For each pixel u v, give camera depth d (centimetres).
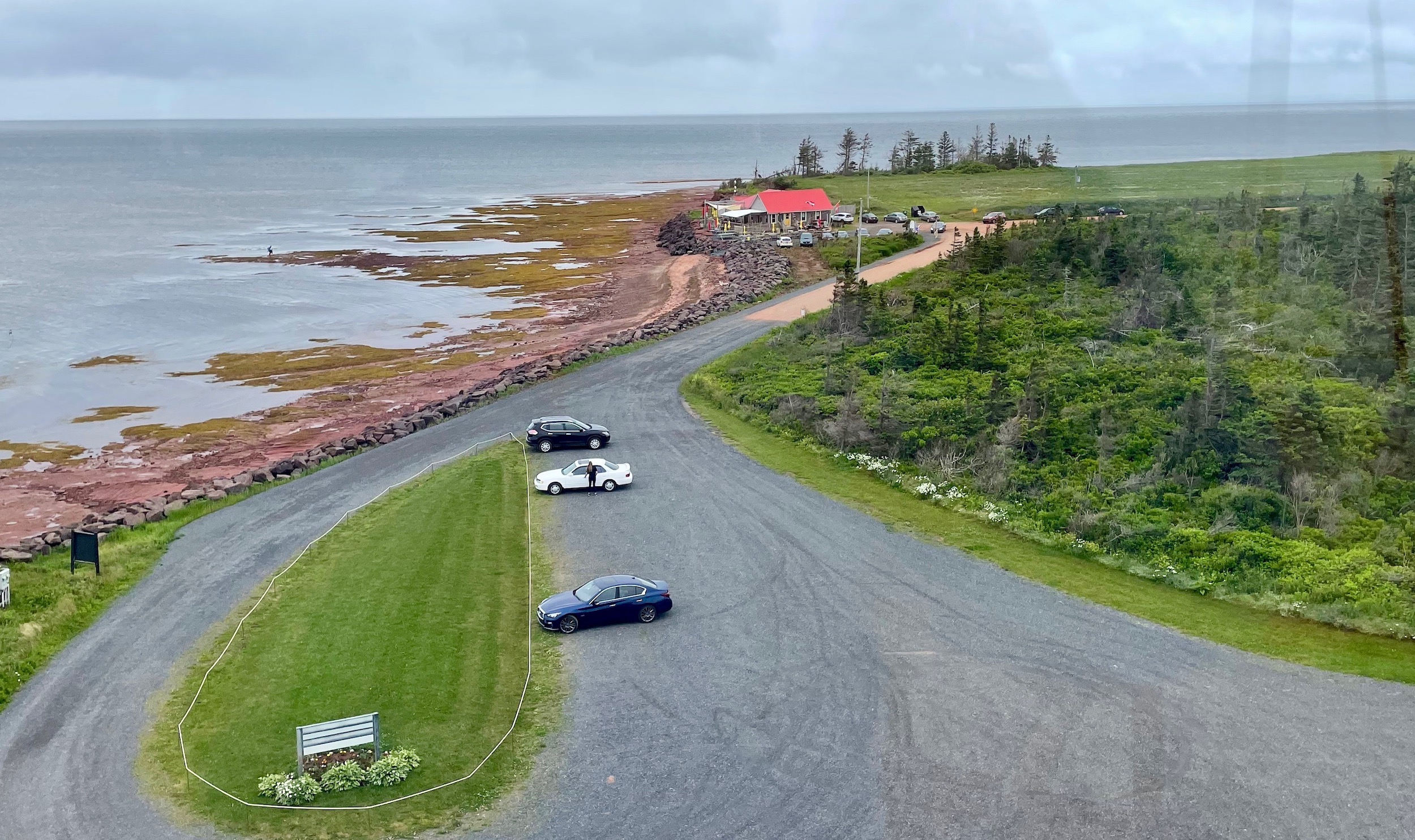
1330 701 2414
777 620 2955
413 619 3012
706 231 13550
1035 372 4941
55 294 10806
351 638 2897
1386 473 3803
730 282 9600
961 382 5331
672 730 2389
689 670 2677
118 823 2095
